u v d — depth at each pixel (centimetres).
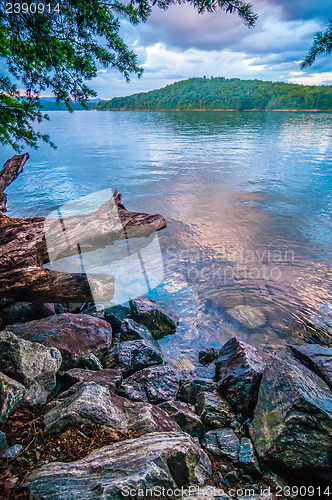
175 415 275
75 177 1766
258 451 240
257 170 1922
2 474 163
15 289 262
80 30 300
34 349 278
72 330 365
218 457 238
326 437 227
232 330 467
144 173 1867
